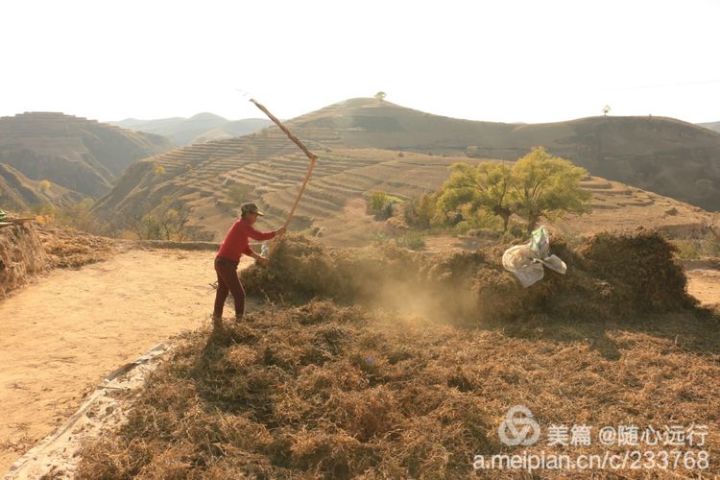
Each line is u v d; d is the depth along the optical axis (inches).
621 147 6727.4
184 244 471.2
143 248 456.8
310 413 169.5
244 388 183.9
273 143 7293.3
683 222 2036.2
